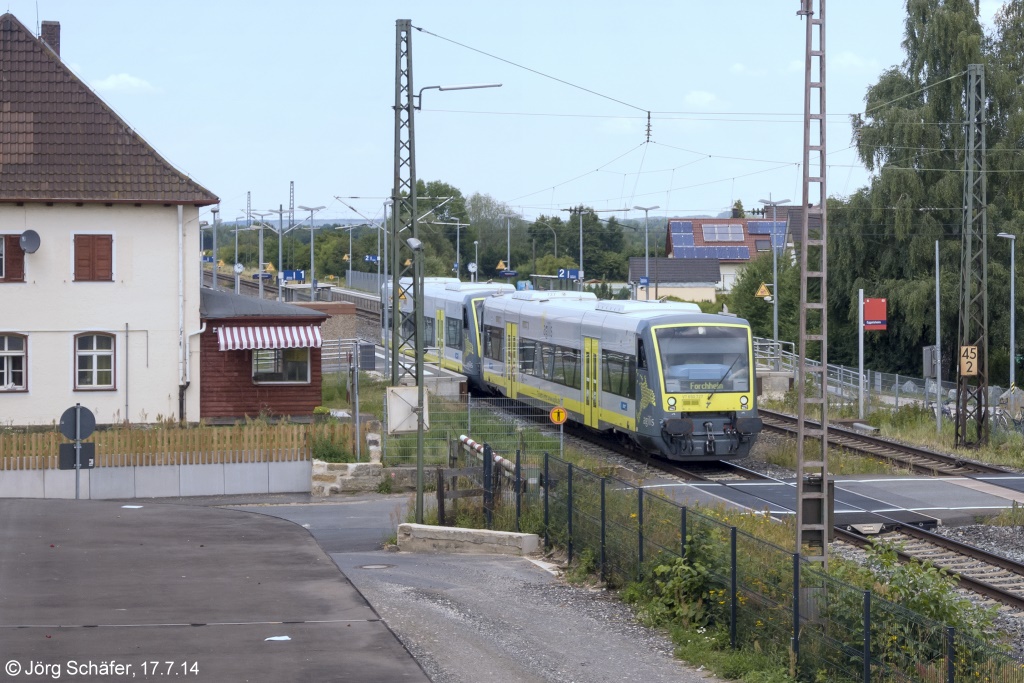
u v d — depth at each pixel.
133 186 49.94
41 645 16.48
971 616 19.16
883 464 42.28
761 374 67.62
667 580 20.27
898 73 83.12
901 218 77.81
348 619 18.47
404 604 20.41
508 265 125.69
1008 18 83.62
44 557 23.16
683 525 20.11
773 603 17.66
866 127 82.25
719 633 18.58
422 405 29.78
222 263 198.00
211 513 30.17
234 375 51.44
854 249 82.69
